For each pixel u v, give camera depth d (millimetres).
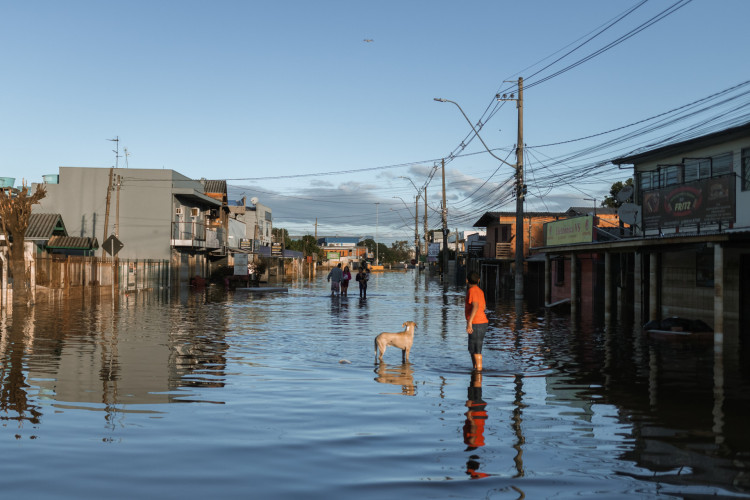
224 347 12992
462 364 11031
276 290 39656
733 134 18266
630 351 12758
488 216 49750
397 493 4633
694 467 5324
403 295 36500
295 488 4730
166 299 29672
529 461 5461
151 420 6801
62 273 28672
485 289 45438
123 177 43156
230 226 61281
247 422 6758
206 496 4539
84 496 4508
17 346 12539
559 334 16047
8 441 5910
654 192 20547
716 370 10414
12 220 23203
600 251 22469
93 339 13859
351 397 8133
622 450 5812
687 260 20250
